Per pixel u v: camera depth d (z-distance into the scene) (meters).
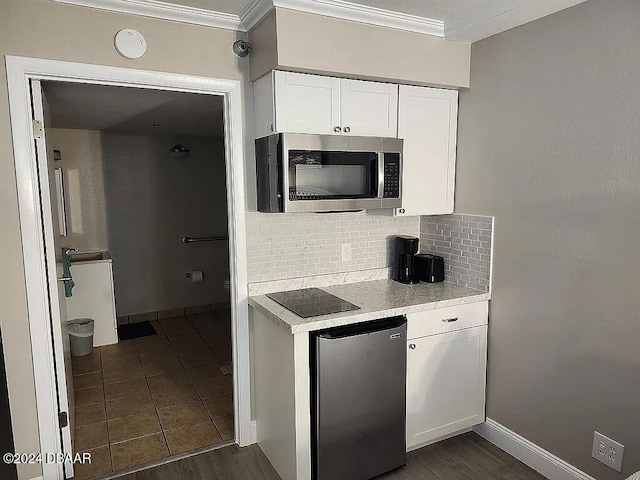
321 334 2.07
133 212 4.77
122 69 2.08
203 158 5.05
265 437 2.49
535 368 2.31
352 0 2.11
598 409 2.03
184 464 2.43
